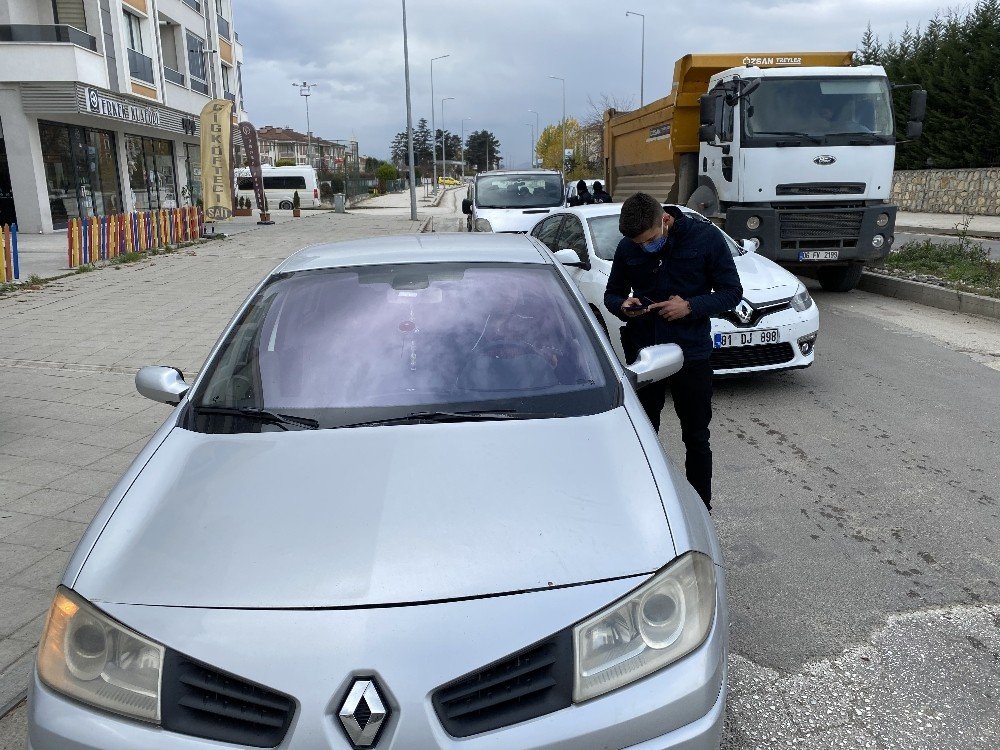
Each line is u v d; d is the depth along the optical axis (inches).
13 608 144.6
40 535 173.2
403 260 141.9
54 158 964.0
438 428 103.2
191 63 1339.8
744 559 156.3
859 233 406.3
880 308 404.8
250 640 75.2
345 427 105.7
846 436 222.7
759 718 111.2
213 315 422.0
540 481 91.4
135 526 89.4
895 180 1195.3
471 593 77.8
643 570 81.0
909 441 217.0
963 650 125.0
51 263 656.4
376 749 71.1
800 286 263.9
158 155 1317.7
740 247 298.8
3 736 112.2
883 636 129.3
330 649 74.0
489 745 71.6
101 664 77.1
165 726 73.7
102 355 332.8
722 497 185.9
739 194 406.0
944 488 186.1
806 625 133.3
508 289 133.2
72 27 886.4
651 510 88.4
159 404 265.0
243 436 104.7
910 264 478.3
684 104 487.8
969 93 1059.9
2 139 916.0
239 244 855.1
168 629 76.8
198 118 1364.4
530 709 73.7
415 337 123.0
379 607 76.7
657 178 571.5
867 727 109.0
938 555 155.3
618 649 77.1
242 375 118.4
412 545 82.4
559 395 111.5
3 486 199.2
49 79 883.4
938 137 1114.1
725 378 285.0
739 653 126.0
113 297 483.2
